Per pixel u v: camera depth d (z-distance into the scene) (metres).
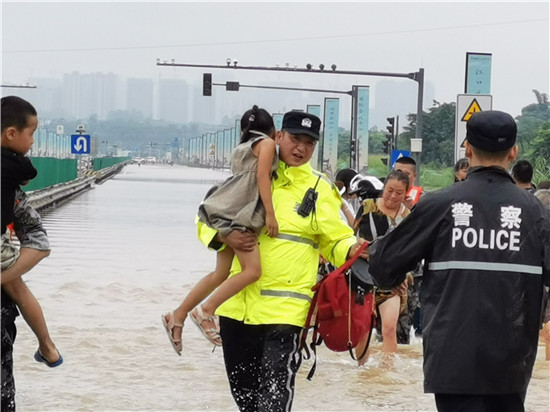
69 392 8.12
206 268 17.48
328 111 57.56
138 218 31.17
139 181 73.75
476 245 4.96
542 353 10.40
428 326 5.01
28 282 14.93
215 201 6.36
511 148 5.11
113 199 43.50
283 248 6.34
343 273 6.52
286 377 6.29
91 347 10.01
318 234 6.48
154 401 7.91
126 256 19.30
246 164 6.38
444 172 64.44
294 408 7.81
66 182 42.84
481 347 4.88
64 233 24.72
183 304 6.79
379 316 9.78
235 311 6.43
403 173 8.95
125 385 8.44
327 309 6.51
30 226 6.35
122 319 11.79
